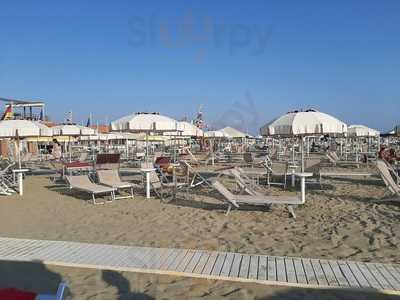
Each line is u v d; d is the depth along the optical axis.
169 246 5.37
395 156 18.34
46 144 34.19
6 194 10.45
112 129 11.66
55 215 7.65
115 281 4.10
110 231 6.27
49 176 15.48
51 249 5.15
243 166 18.36
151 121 11.31
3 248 5.20
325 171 16.05
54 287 3.96
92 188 9.29
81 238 5.82
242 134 19.72
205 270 4.30
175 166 11.16
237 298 3.68
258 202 7.27
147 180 9.63
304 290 3.83
